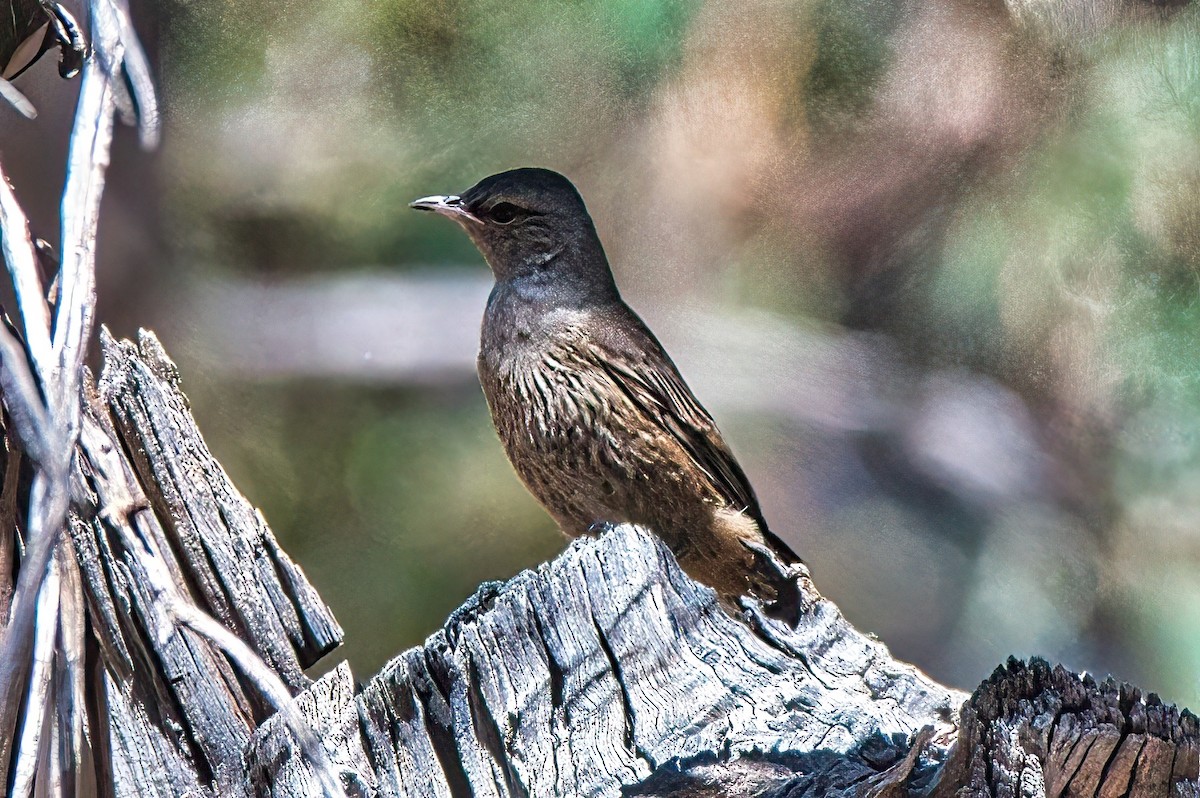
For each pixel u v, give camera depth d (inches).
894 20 159.0
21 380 150.2
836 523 162.6
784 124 159.5
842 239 159.8
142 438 151.1
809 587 152.9
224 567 151.2
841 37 159.0
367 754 150.6
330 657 158.9
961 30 158.7
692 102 159.5
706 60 159.3
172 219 159.9
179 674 150.8
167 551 151.0
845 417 162.1
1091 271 159.2
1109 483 160.2
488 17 159.0
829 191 159.6
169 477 151.1
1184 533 160.2
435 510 159.9
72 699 150.5
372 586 159.3
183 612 150.5
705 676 150.9
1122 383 159.8
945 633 161.6
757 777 150.4
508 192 155.9
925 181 159.5
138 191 159.6
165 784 150.6
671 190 160.1
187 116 159.2
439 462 160.2
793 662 151.3
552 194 155.9
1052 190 158.7
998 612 161.5
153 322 160.1
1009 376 160.7
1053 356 159.9
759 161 159.6
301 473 159.9
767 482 162.6
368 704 150.6
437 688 150.7
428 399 160.7
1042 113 158.6
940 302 160.4
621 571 151.2
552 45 159.3
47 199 155.9
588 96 159.5
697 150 159.8
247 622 151.1
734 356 161.9
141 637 150.8
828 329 161.2
